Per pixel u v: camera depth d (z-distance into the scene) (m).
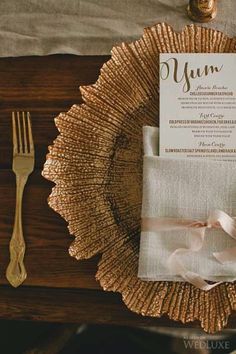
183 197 0.65
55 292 0.67
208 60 0.67
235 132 0.66
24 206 0.69
